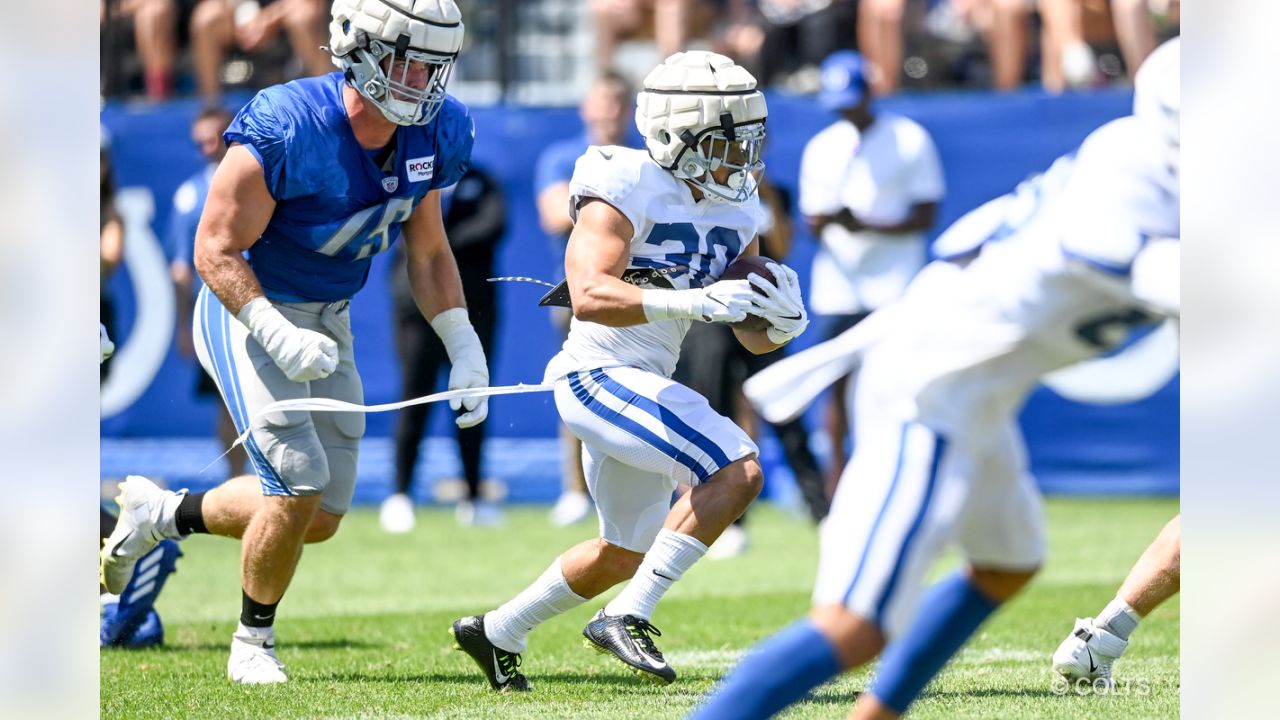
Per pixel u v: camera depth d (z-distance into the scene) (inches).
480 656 588.7
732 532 1083.3
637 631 574.2
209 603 883.4
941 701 555.5
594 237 554.9
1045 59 1366.9
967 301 405.4
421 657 681.0
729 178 565.6
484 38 1456.7
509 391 585.6
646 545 585.3
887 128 1168.8
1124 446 1301.7
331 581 963.3
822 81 1310.3
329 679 620.4
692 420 562.3
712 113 549.6
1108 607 571.8
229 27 1405.0
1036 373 410.9
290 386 586.9
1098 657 571.2
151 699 573.3
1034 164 1305.4
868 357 417.1
